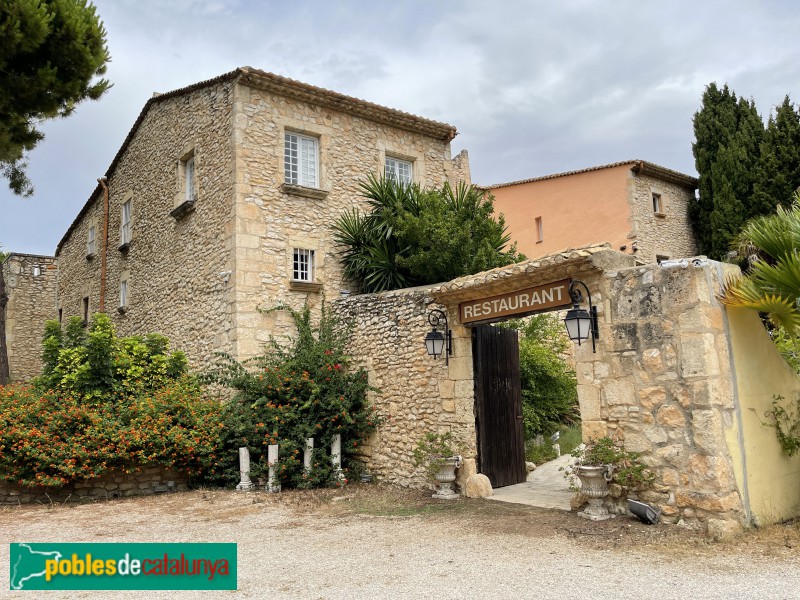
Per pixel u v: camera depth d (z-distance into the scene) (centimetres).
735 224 1902
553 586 457
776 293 603
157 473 980
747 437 621
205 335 1162
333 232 1202
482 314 823
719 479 579
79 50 1027
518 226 2064
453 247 1069
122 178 1642
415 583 477
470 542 598
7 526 730
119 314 1576
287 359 1045
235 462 1009
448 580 482
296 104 1190
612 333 673
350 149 1253
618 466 652
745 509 597
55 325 1184
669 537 573
